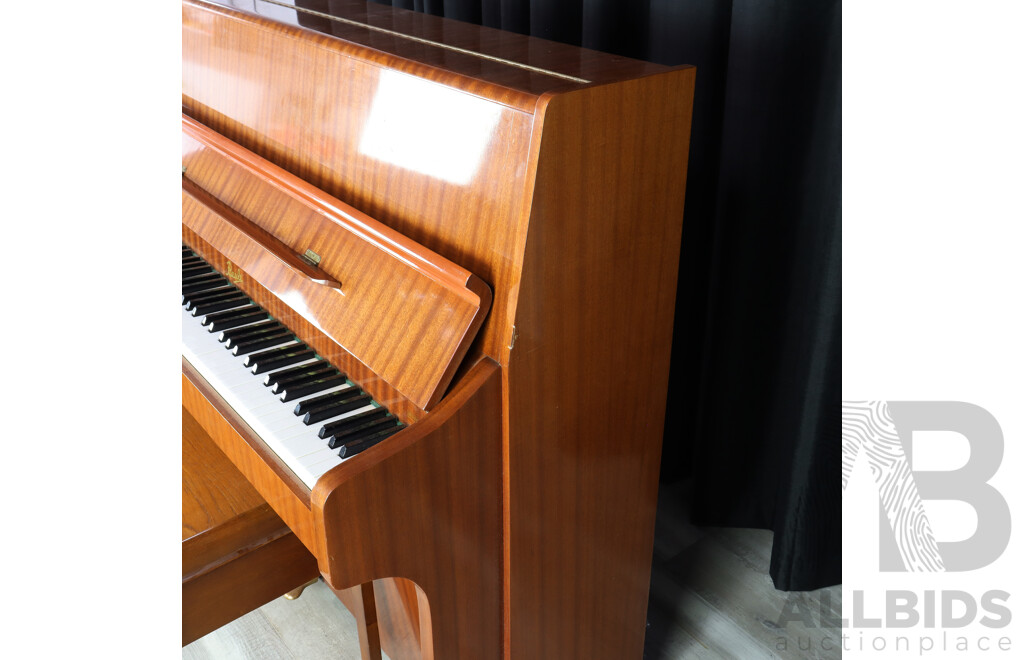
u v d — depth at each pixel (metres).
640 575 1.43
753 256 1.67
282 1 1.51
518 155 0.95
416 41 1.20
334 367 1.22
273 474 1.06
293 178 1.28
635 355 1.20
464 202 1.03
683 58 1.60
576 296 1.06
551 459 1.14
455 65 1.06
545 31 1.73
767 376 1.78
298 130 1.29
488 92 0.98
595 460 1.22
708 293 1.79
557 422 1.13
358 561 1.00
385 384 1.12
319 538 0.97
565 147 0.96
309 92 1.25
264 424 1.11
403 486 1.00
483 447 1.06
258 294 1.38
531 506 1.15
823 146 1.50
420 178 1.09
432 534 1.06
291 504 1.04
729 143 1.61
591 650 1.40
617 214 1.06
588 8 1.62
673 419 1.95
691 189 1.70
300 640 1.69
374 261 1.13
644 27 1.68
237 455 1.16
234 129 1.46
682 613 1.73
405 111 1.09
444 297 1.04
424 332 1.04
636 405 1.25
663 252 1.16
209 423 1.23
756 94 1.53
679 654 1.64
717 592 1.79
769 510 1.92
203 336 1.31
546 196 0.96
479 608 1.19
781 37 1.47
